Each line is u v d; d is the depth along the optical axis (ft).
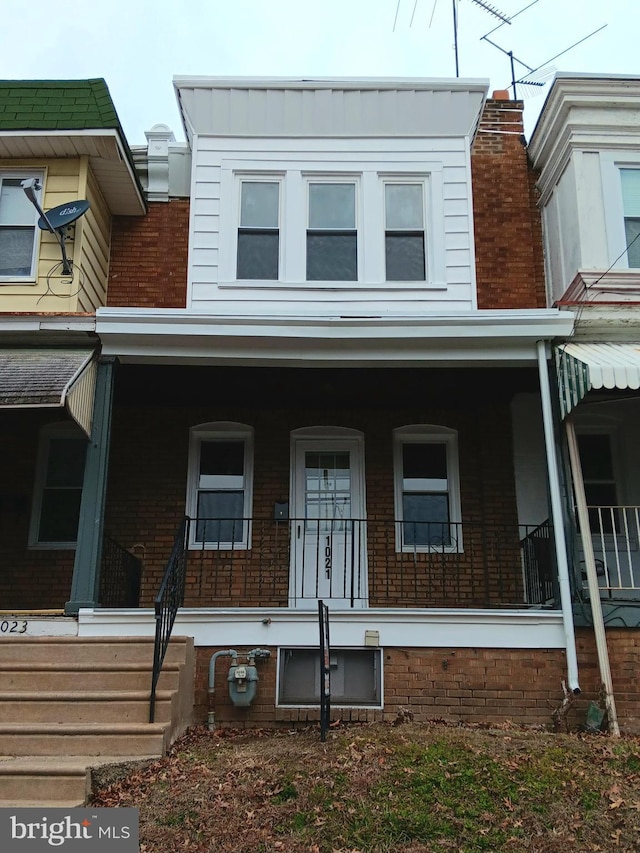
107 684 22.65
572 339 29.27
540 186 35.88
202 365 29.78
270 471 34.40
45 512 33.81
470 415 35.01
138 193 33.99
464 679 25.11
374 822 17.21
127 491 34.12
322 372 31.07
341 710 24.81
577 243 31.37
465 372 31.19
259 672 25.09
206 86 32.99
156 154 35.29
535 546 30.78
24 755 20.04
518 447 34.06
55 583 32.91
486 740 21.34
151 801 18.07
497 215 35.40
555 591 26.68
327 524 34.19
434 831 17.06
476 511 33.94
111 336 28.45
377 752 19.97
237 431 35.24
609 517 33.19
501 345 29.04
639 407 33.60
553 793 18.47
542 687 25.11
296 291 31.96
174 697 21.81
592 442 34.22
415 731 21.94
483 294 34.42
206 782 18.78
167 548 33.55
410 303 32.04
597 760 20.42
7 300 30.07
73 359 27.76
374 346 29.07
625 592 31.78
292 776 18.80
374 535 33.71
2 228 31.24
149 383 32.24
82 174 31.53
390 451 34.71
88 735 20.24
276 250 32.99
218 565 33.42
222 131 33.68
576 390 26.45
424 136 33.88
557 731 24.26
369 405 34.81
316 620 25.53
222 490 34.71
